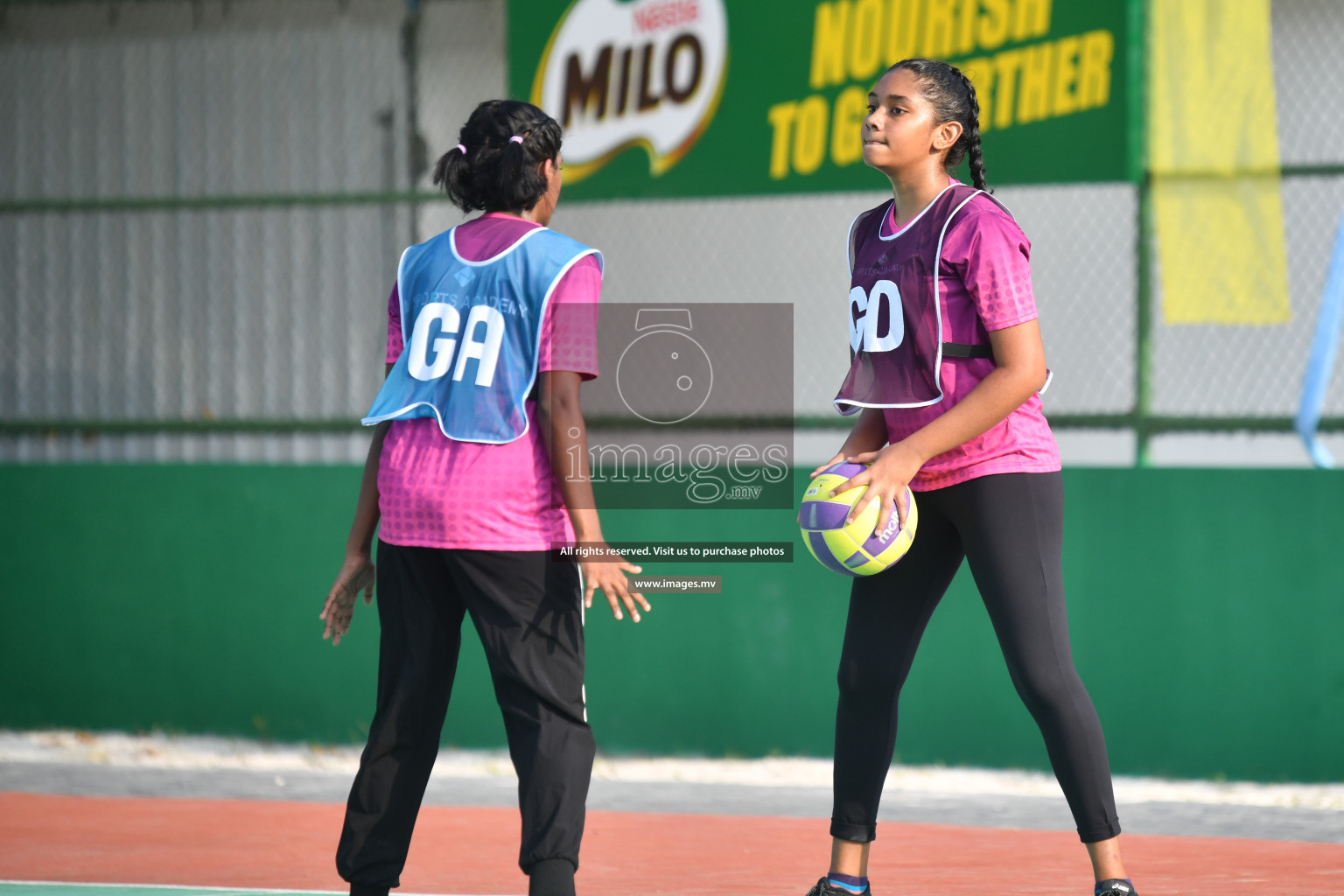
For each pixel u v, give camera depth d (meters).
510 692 10.28
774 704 21.92
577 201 23.59
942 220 10.80
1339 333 21.11
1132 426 21.84
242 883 14.17
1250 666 20.28
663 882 14.26
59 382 26.56
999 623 10.88
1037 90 21.78
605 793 19.53
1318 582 20.06
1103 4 21.48
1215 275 21.53
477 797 19.09
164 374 26.36
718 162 23.08
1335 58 22.75
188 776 20.80
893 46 22.27
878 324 11.18
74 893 13.70
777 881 14.30
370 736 10.50
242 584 23.67
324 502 23.44
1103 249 23.50
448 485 10.02
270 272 26.12
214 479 23.78
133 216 26.44
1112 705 20.72
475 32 25.72
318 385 26.03
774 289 24.56
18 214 26.64
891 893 13.74
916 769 21.14
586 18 23.39
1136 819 17.78
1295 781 20.12
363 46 26.14
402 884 14.18
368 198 25.11
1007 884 14.14
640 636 22.30
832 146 22.61
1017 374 10.45
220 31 26.52
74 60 26.84
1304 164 21.64
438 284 10.38
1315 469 20.08
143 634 23.97
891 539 10.73
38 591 24.27
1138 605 20.62
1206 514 20.41
